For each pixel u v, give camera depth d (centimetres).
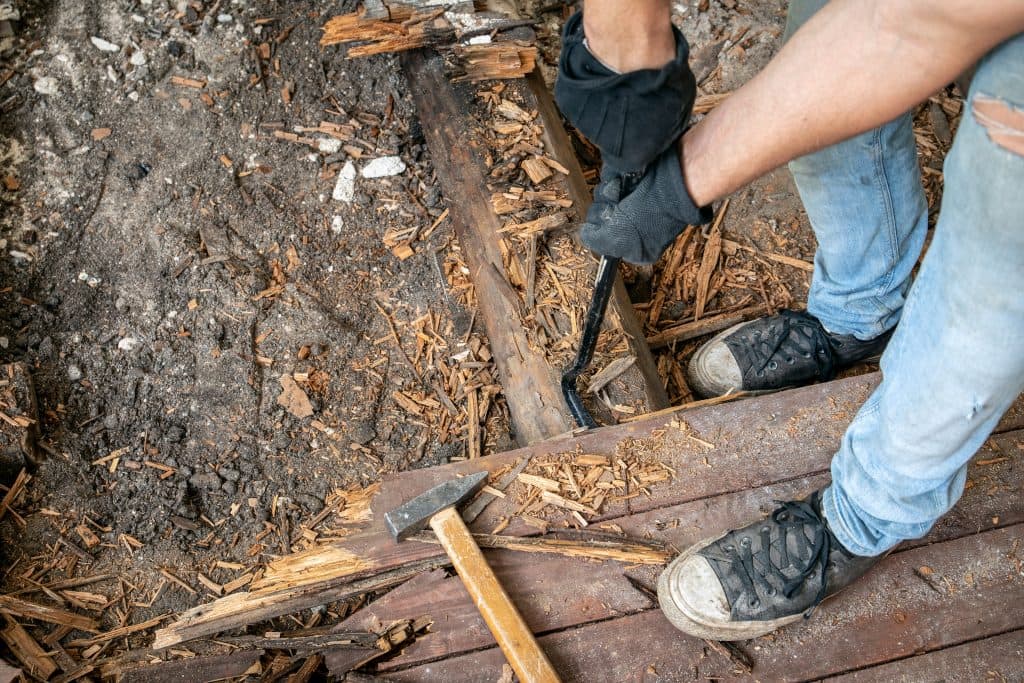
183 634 190
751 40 321
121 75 292
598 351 231
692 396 255
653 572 190
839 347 233
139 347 249
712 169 133
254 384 245
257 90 296
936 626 185
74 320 252
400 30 272
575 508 197
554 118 282
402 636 185
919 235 207
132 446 233
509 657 174
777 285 276
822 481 200
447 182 259
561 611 186
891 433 147
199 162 282
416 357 253
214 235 269
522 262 244
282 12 311
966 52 105
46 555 214
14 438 221
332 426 241
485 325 248
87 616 205
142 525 220
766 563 176
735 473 202
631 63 125
